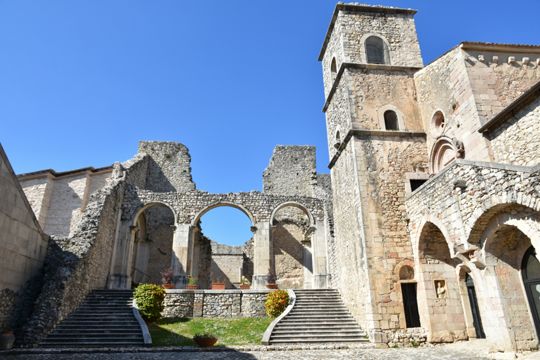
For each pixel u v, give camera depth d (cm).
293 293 1769
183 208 2286
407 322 1327
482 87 1339
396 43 1784
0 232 1239
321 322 1501
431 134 1552
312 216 2344
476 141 1291
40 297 1387
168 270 2053
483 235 1022
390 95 1658
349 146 1595
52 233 2197
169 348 1231
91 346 1273
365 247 1393
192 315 1758
